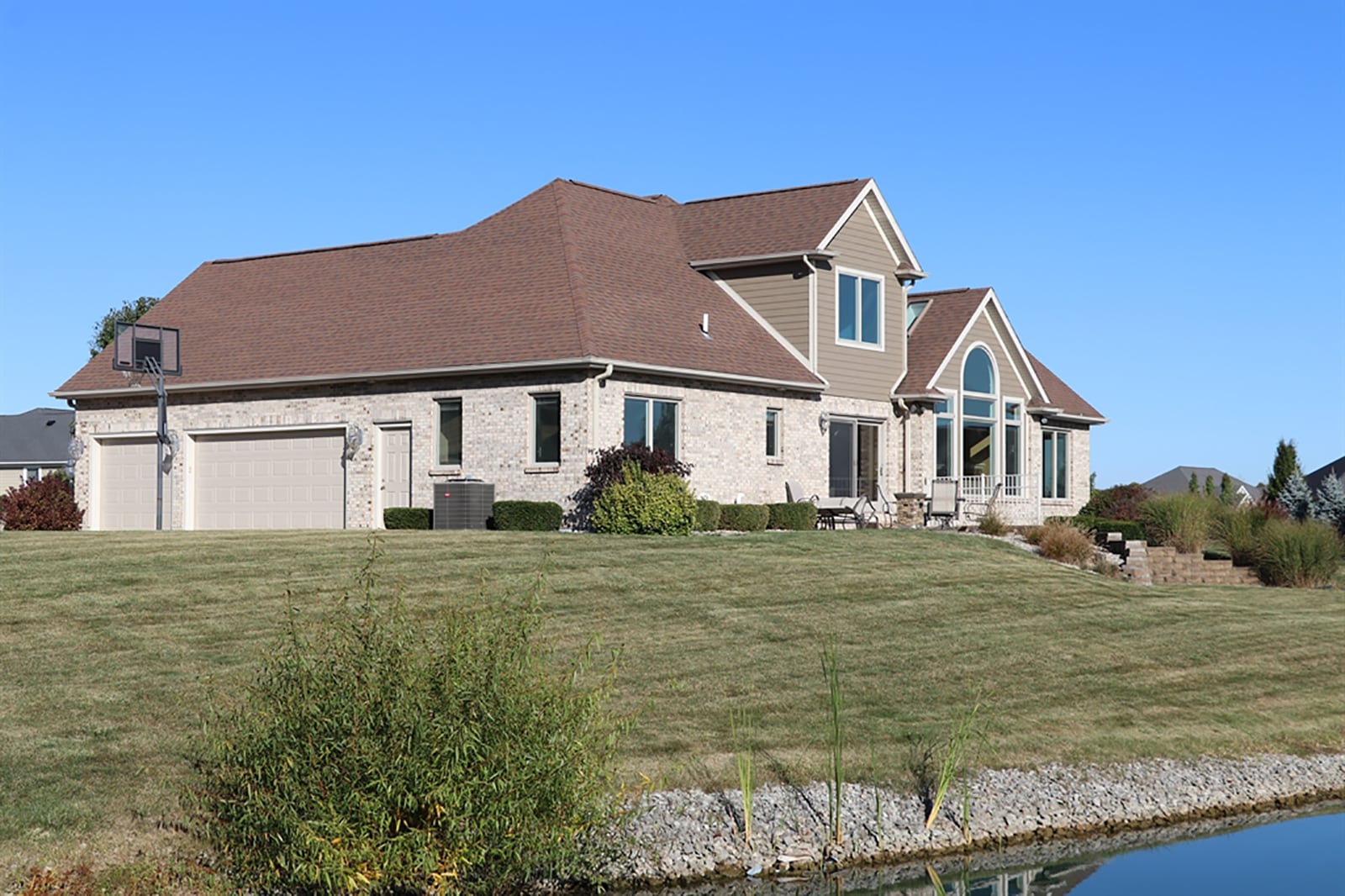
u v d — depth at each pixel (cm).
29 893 1057
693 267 3612
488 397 3084
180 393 3531
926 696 1777
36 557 2227
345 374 3238
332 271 3756
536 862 1162
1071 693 1866
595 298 3169
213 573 2144
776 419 3425
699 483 3194
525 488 3025
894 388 3744
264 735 1108
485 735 1099
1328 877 1342
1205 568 3347
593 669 1789
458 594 2092
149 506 3612
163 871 1118
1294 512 4866
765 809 1388
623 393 3025
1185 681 1986
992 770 1548
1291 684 2019
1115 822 1474
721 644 1956
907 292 3856
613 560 2403
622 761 1453
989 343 4012
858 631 2088
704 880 1271
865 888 1288
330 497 3322
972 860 1366
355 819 1086
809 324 3484
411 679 1093
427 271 3538
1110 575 3077
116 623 1844
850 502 3391
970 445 3956
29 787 1247
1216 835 1467
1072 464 4509
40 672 1609
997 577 2566
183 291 3972
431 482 3158
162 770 1305
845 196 3581
